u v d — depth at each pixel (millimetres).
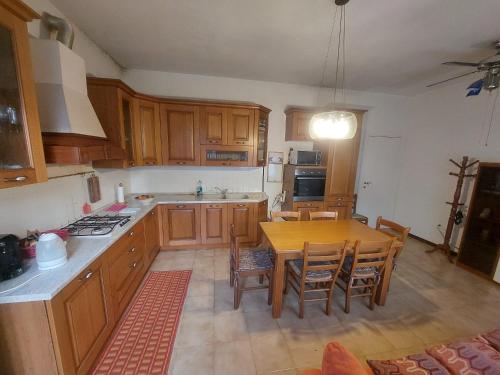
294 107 3814
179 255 3207
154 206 3002
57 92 1519
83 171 2229
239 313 2098
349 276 2102
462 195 3418
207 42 2396
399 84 3564
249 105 3316
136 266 2320
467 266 3002
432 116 3857
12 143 1148
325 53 2570
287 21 1970
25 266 1321
